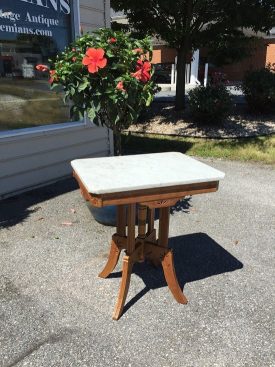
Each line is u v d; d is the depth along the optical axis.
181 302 2.56
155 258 2.60
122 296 2.43
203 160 6.31
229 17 8.01
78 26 5.02
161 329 2.32
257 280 2.86
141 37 8.29
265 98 8.91
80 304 2.54
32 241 3.42
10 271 2.93
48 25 4.75
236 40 8.70
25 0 4.41
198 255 3.24
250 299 2.62
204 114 8.23
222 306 2.54
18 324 2.34
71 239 3.46
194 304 2.57
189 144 7.25
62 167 5.17
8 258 3.12
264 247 3.39
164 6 7.75
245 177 5.41
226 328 2.33
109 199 2.06
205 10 8.12
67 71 3.05
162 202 2.23
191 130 8.11
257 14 7.69
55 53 4.92
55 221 3.85
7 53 4.35
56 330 2.30
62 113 5.09
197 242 3.47
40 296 2.62
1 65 4.30
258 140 7.43
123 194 2.08
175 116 9.12
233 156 6.49
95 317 2.42
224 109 8.16
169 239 3.53
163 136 7.96
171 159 2.69
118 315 2.40
